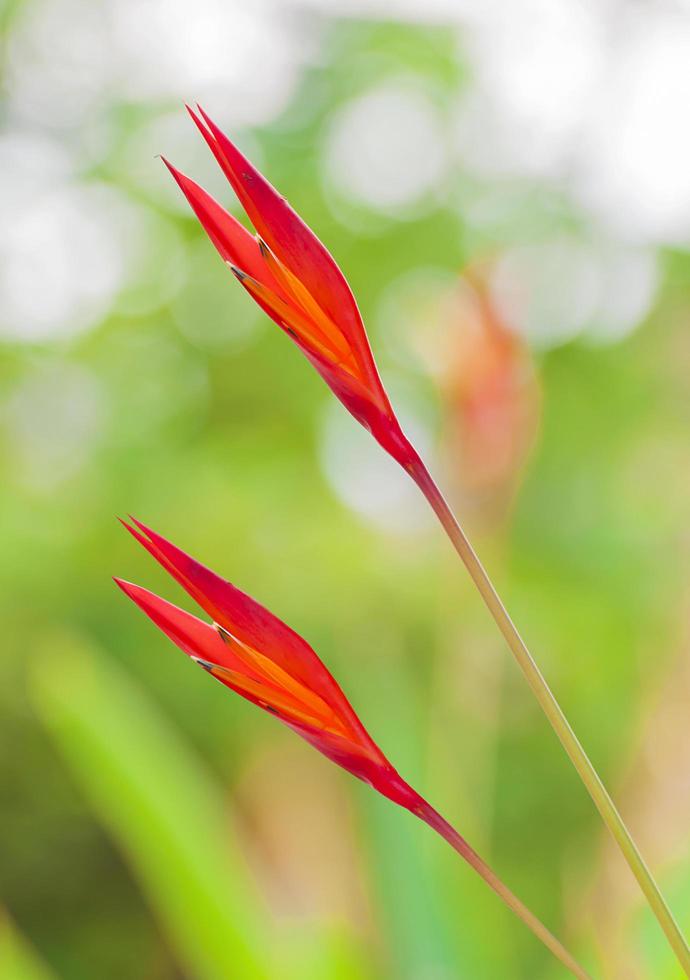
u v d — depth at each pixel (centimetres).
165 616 105
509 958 256
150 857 215
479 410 276
